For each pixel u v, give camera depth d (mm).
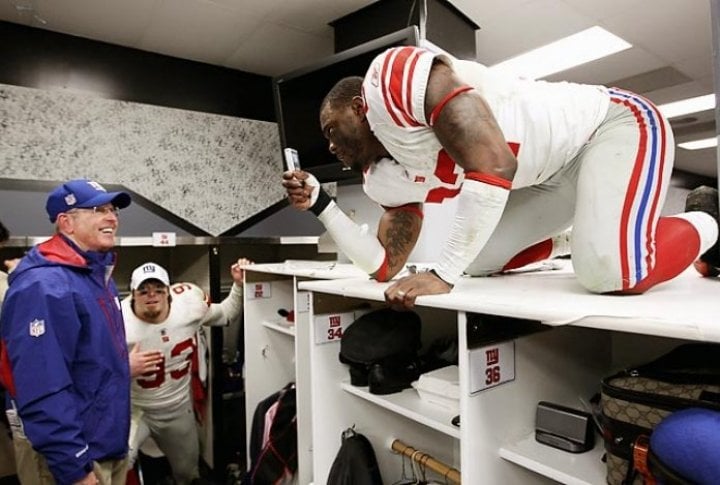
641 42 3025
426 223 1808
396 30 2273
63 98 2518
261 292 2254
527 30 2771
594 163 988
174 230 2785
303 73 2168
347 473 1365
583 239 951
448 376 1192
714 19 891
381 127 1069
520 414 978
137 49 2838
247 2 2334
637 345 1176
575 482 821
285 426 1919
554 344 1060
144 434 2152
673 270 937
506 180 919
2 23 2451
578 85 1096
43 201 2438
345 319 1454
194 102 3021
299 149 2268
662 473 634
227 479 2455
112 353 1526
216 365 2508
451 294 958
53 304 1361
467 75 1029
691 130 5590
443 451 1513
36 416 1317
